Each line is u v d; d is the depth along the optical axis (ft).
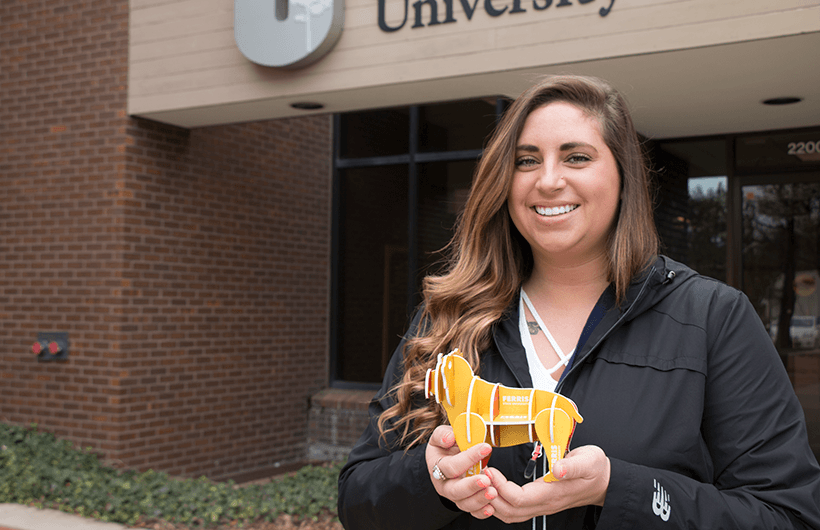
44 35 21.86
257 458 24.27
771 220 20.61
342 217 26.81
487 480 3.68
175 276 21.79
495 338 4.59
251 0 17.90
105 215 20.68
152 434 20.99
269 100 18.49
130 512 16.63
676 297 4.37
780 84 16.08
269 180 24.99
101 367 20.51
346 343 26.61
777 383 4.18
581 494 3.73
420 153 24.44
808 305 20.12
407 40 16.60
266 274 24.80
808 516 3.87
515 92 17.40
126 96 20.47
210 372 22.79
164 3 19.83
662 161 21.79
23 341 21.88
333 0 16.94
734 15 13.44
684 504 3.77
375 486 4.52
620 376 4.22
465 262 4.96
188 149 22.25
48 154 21.70
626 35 14.38
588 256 4.64
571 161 4.46
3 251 22.39
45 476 18.51
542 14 15.19
